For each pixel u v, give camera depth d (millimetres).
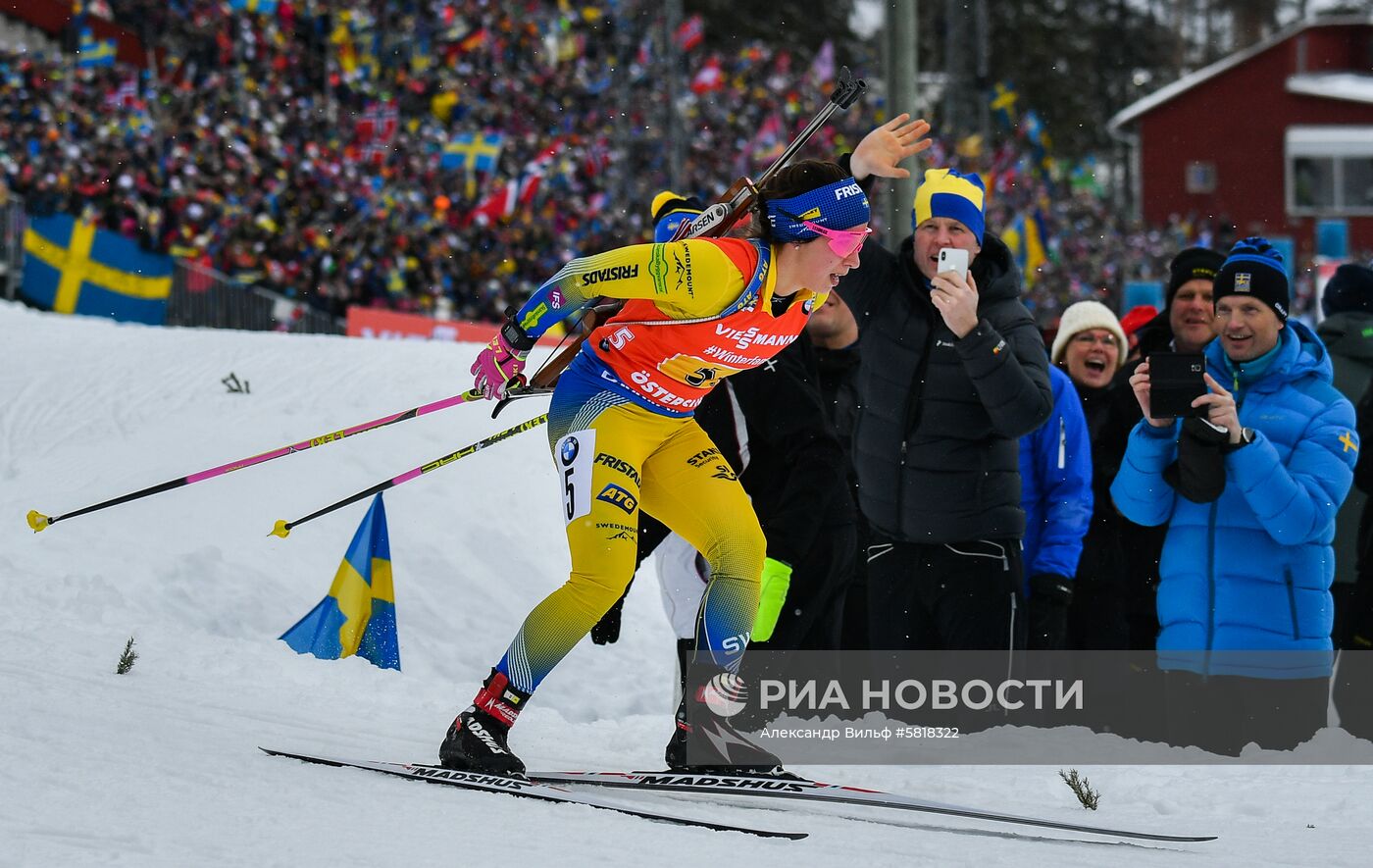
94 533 24297
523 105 74062
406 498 27609
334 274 60406
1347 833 12422
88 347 38188
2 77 63062
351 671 18906
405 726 15695
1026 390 16781
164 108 62250
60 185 59188
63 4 82000
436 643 23797
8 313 42250
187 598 22656
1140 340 21984
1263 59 128000
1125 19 189000
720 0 146875
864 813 12680
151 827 10438
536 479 29328
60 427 31125
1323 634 16859
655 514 14156
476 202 65875
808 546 16750
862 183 14906
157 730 13719
